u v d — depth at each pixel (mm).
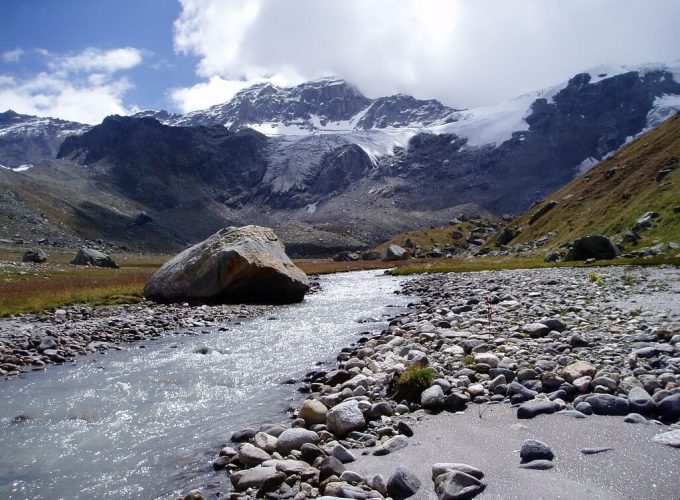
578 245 60250
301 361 16516
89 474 8398
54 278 55469
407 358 14250
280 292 36375
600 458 7074
